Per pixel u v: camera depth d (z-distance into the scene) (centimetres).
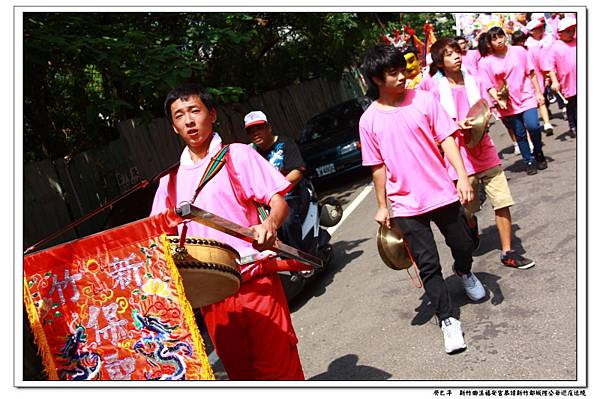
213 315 347
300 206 661
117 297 263
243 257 329
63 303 262
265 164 333
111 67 873
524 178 848
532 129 843
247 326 341
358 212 989
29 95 970
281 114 1802
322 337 534
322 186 1333
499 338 443
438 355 443
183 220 265
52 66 903
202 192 333
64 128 1099
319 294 652
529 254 578
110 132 1152
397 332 499
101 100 958
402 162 449
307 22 1603
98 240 264
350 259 744
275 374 341
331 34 1719
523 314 468
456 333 438
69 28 884
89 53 859
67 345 261
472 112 542
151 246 263
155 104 1190
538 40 1167
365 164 468
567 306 461
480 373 405
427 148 448
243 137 1521
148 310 262
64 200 916
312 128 1370
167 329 262
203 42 1083
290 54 1817
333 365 472
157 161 1110
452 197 453
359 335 514
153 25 1112
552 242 590
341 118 1363
